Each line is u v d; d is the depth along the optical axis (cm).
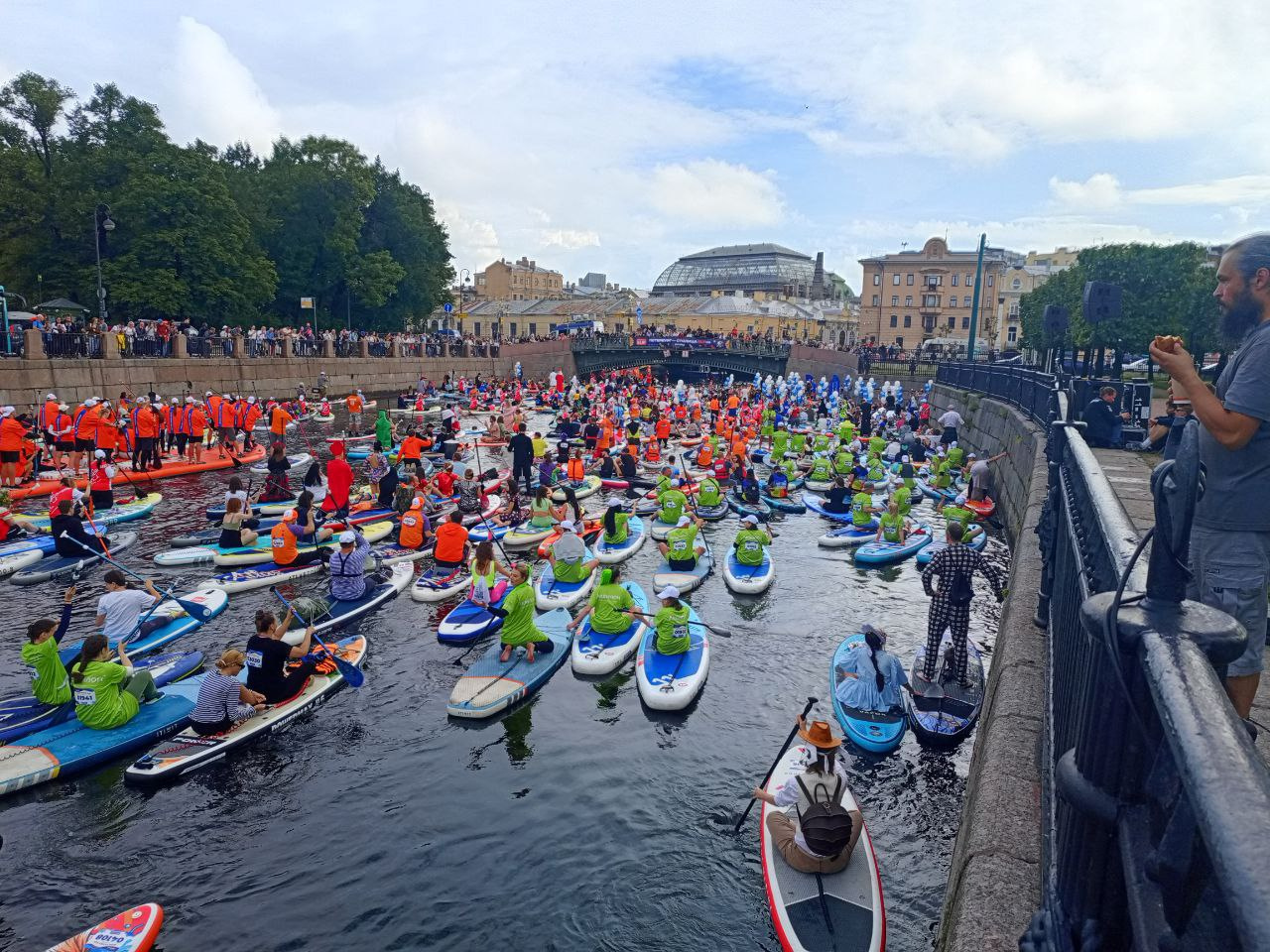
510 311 12338
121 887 859
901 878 866
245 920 818
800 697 1262
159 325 4184
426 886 868
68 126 5009
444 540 1742
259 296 5506
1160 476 191
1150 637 174
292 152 6675
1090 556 434
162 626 1436
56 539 1764
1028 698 641
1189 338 3528
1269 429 313
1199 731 133
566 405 4922
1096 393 1733
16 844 913
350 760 1091
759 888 852
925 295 10650
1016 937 394
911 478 2706
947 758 1070
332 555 1576
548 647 1377
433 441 3412
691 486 2592
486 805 1000
